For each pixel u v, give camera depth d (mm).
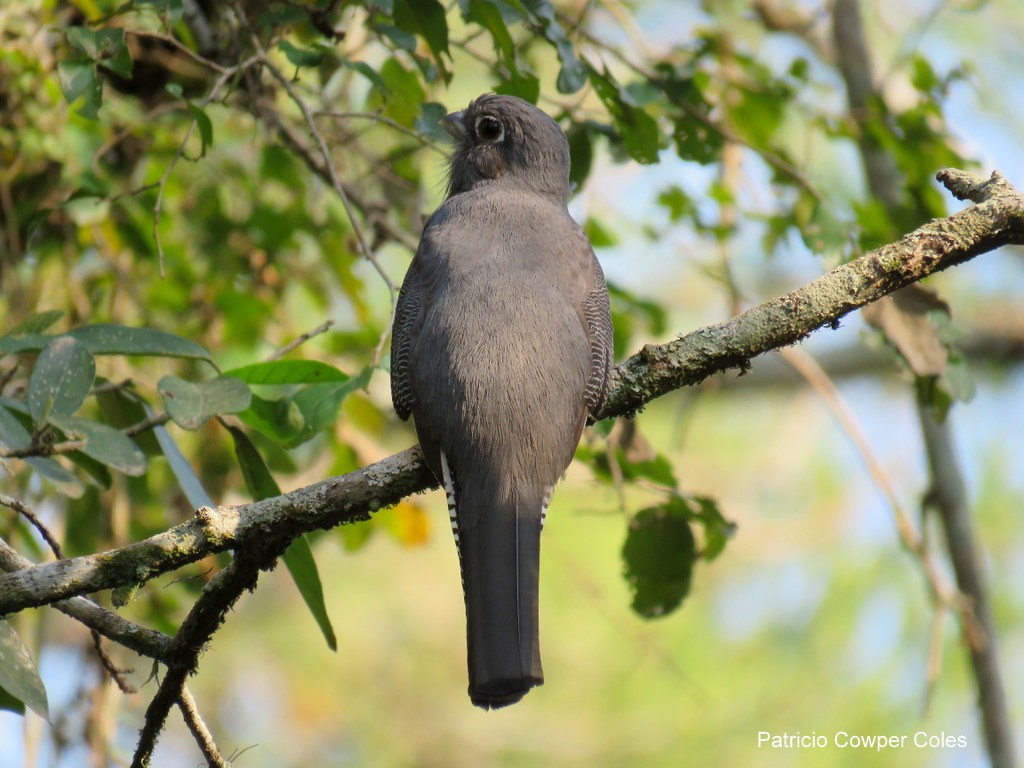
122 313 11922
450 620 16203
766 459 15797
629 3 12719
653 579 10102
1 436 7500
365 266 14234
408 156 11836
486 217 9023
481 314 8141
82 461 8680
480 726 15531
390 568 16266
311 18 9273
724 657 14477
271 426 8641
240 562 6840
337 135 11234
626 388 7727
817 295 7391
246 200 12203
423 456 7707
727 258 11852
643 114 9469
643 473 10008
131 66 8672
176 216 12234
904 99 13742
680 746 14164
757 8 12953
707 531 10039
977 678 11273
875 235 10484
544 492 7809
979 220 7273
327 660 15945
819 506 15289
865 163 11695
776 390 16266
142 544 6695
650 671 14453
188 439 11469
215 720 15523
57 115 10672
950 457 11633
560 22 10469
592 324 8469
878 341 9688
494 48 9359
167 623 10969
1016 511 14945
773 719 14125
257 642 16031
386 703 15805
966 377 9672
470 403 7848
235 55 10312
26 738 9867
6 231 11320
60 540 10562
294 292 13875
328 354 12312
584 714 14562
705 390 11805
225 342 12094
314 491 7047
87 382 7391
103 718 10680
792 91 11461
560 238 8875
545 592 14688
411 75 9875
